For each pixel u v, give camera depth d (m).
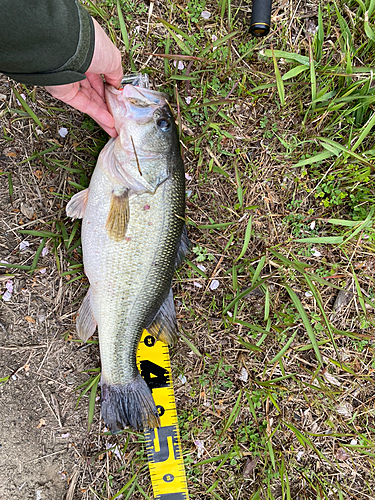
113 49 0.37
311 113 0.50
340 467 0.52
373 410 0.52
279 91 0.45
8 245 0.46
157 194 0.40
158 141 0.40
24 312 0.47
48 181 0.47
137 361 0.48
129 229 0.40
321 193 0.51
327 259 0.52
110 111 0.40
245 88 0.48
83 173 0.47
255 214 0.51
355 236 0.51
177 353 0.50
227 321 0.51
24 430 0.47
